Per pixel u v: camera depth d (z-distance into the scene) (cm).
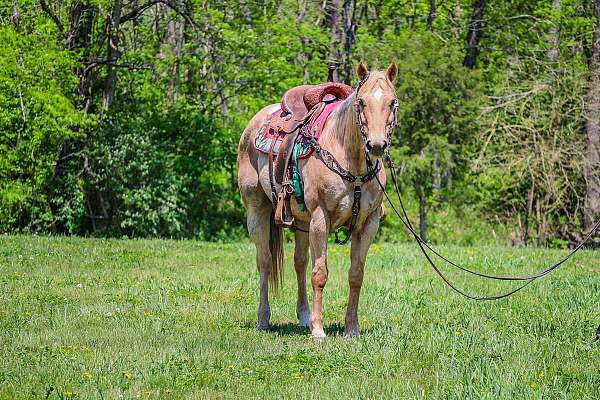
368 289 1349
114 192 2648
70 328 1001
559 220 2972
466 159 2822
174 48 3172
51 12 2595
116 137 2592
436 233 2928
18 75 2358
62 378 761
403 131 2773
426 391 724
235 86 2911
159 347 895
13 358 837
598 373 786
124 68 2841
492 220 2984
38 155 2464
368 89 852
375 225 934
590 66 3017
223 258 1794
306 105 978
